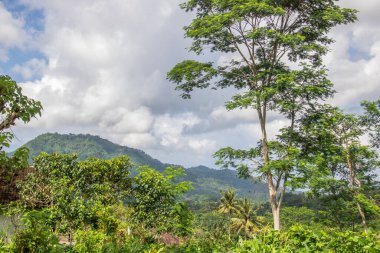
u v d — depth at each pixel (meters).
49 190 18.66
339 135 26.47
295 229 9.00
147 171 25.28
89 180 25.56
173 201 24.73
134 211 23.48
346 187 25.73
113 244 13.33
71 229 16.44
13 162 5.32
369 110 26.77
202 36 21.17
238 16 19.75
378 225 26.03
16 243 6.43
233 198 62.72
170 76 22.80
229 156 21.31
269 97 19.95
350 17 20.73
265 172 20.72
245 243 8.64
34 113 5.52
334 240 8.36
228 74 23.44
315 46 20.59
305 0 21.42
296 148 19.50
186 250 11.61
